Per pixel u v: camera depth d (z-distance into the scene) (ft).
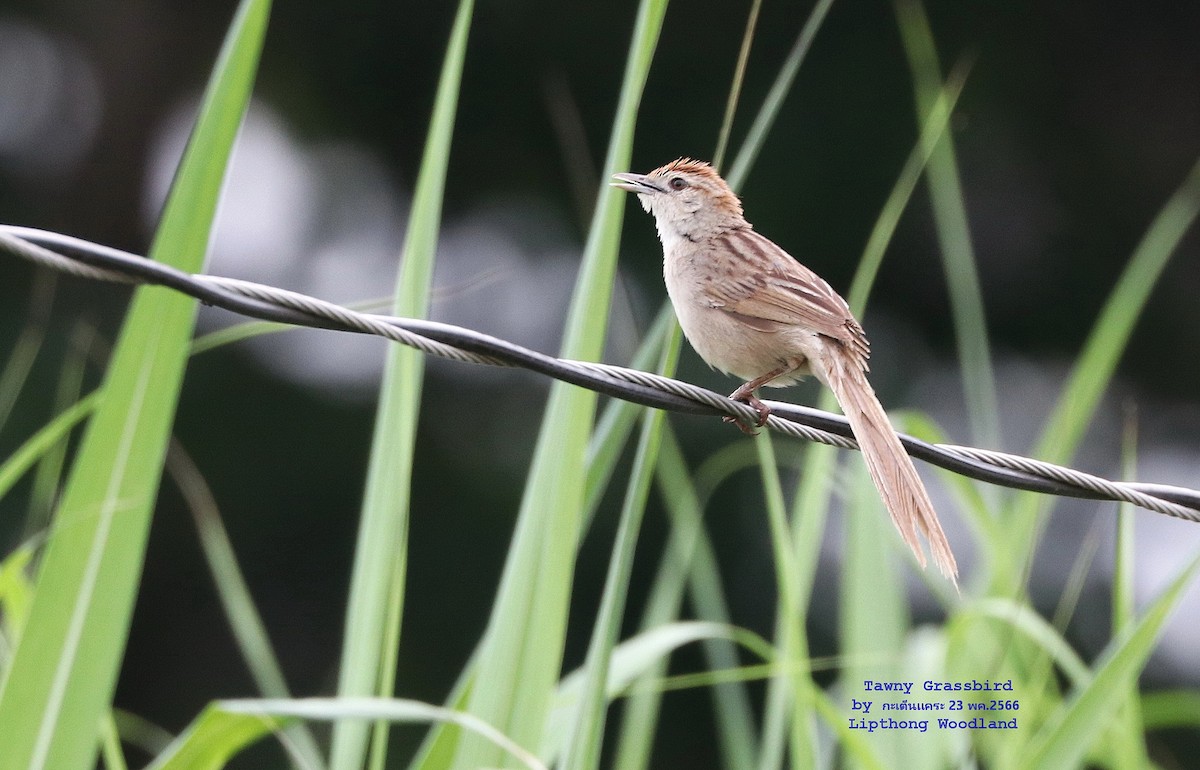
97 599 18.70
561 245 50.47
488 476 48.88
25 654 18.38
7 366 45.93
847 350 23.72
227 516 48.11
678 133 50.06
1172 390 54.19
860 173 49.98
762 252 25.70
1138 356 54.34
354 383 49.42
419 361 21.54
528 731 20.49
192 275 16.48
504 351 18.17
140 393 18.79
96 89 54.29
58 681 18.51
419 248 21.20
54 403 45.85
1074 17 52.60
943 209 29.89
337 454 48.83
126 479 18.80
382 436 21.39
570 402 21.08
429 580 48.08
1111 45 53.06
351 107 51.60
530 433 49.49
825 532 47.06
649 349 22.16
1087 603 48.88
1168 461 53.42
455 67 21.59
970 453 20.47
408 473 21.07
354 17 51.01
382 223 51.39
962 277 28.78
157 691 49.57
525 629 20.72
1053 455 27.63
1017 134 53.11
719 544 47.09
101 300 47.34
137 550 18.89
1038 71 53.06
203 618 49.57
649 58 20.58
